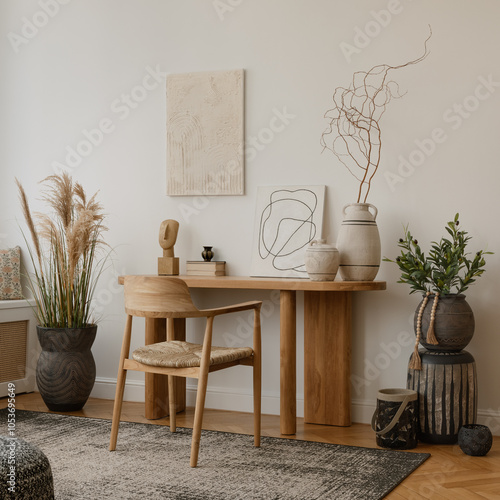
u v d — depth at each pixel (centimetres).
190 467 287
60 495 251
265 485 264
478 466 294
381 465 291
